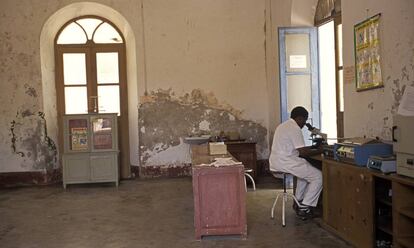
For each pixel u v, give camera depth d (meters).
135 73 8.69
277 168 5.25
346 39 5.31
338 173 4.39
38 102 8.38
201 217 4.59
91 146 8.15
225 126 8.80
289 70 7.18
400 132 3.42
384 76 4.45
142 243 4.57
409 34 4.03
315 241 4.41
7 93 8.34
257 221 5.27
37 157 8.40
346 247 4.19
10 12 8.28
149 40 8.62
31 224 5.48
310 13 7.50
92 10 8.73
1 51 8.29
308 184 5.34
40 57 8.36
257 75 8.83
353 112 5.18
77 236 4.90
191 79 8.73
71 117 8.12
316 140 5.38
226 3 8.77
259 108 8.84
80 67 8.90
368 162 3.87
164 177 8.73
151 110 8.67
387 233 3.77
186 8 8.70
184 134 8.74
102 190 7.71
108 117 8.20
